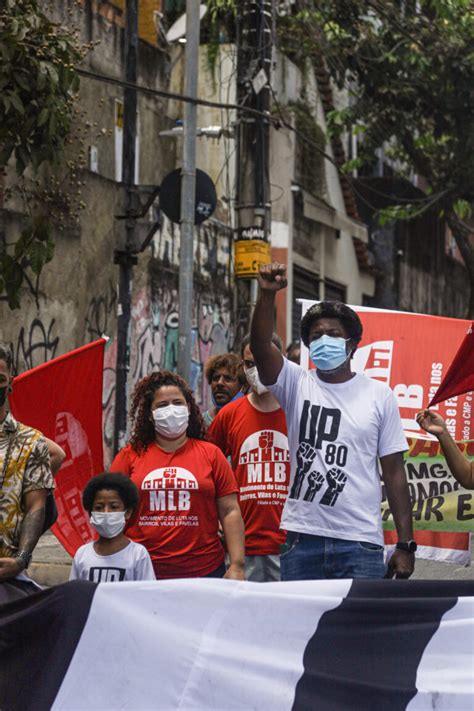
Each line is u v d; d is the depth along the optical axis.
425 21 25.14
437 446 8.45
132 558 7.07
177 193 15.66
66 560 13.35
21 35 11.27
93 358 8.26
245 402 8.35
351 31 25.19
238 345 15.92
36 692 5.87
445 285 38.47
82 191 17.91
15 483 6.79
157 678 5.85
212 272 22.62
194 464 7.33
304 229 26.77
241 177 16.03
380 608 5.86
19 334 16.38
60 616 5.92
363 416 6.73
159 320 20.47
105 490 7.01
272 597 5.90
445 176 27.11
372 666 5.83
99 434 8.30
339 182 29.41
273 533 8.14
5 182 15.93
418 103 26.06
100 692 5.85
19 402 8.00
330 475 6.68
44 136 11.62
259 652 5.88
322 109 28.50
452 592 5.92
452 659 5.79
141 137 20.44
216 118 22.81
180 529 7.24
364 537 6.62
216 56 22.81
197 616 5.90
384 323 8.55
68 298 17.58
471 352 7.19
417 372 8.48
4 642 5.96
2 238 15.93
